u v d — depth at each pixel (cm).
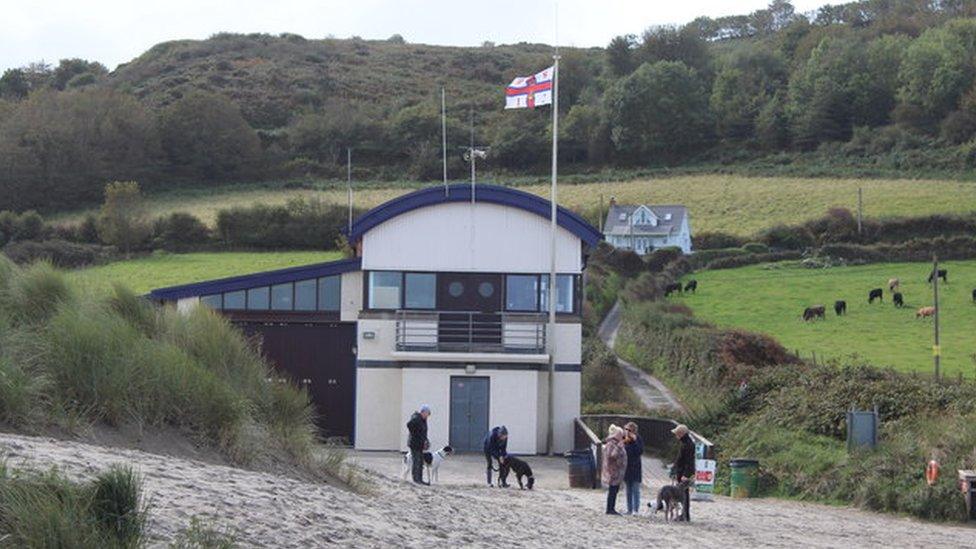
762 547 6500
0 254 6238
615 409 14050
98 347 5456
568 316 13012
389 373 12938
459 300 13012
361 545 4181
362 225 12975
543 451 12938
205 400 5756
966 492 8825
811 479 10112
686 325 17938
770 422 11488
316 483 5897
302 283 13088
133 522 3350
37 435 4838
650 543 6091
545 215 13050
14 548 3028
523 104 13538
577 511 7612
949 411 10525
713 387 14575
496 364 12794
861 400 11044
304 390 6862
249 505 4328
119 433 5303
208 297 12988
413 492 6656
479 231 13038
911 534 7938
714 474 9806
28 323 5712
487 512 6338
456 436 12719
